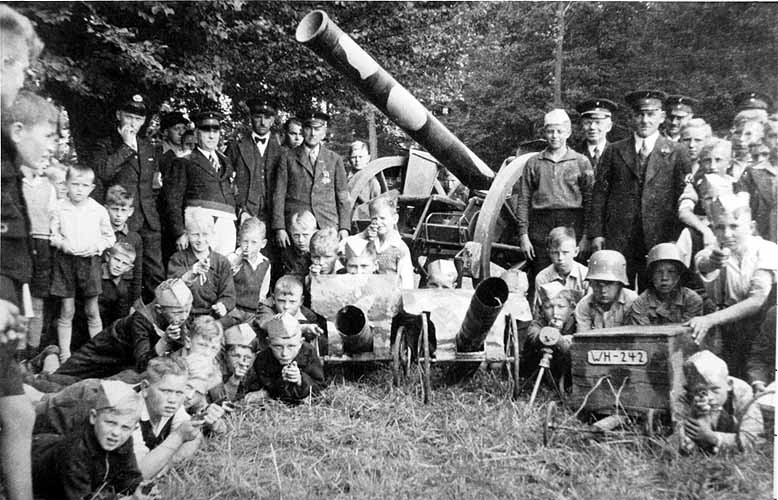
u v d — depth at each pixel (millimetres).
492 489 3525
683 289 4652
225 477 3611
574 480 3582
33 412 3246
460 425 4262
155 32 6668
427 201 7719
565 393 4637
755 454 3689
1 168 3742
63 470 3166
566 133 5980
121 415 3191
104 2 6031
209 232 5242
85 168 4656
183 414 3869
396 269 5730
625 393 3996
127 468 3301
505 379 5090
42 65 5398
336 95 8953
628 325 4746
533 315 5316
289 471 3744
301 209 6410
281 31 7746
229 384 4562
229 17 7469
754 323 4238
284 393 4668
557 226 6008
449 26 9336
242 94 8070
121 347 4441
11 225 3678
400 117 6441
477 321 4547
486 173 6887
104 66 6082
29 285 4395
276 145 6543
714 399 3709
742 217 4465
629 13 7738
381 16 8906
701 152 4918
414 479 3645
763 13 6219
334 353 4953
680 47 6727
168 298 4227
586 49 8422
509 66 9414
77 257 4652
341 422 4359
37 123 4258
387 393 4852
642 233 5445
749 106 4836
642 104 5367
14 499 3121
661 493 3455
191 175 5691
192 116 6422
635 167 5422
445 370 5215
